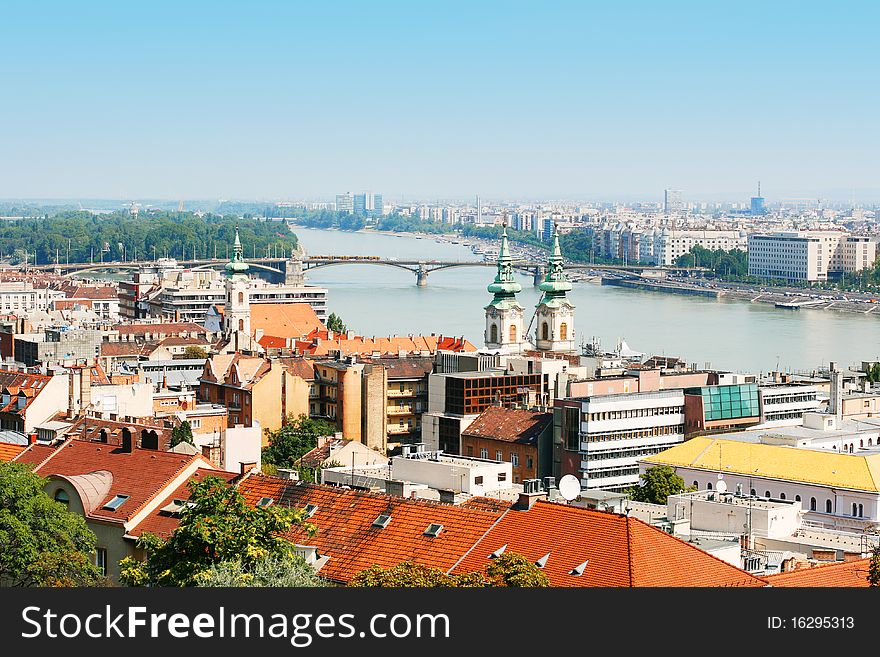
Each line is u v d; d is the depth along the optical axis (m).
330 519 183.75
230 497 158.38
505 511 175.62
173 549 157.50
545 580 151.50
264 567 149.12
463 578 150.75
